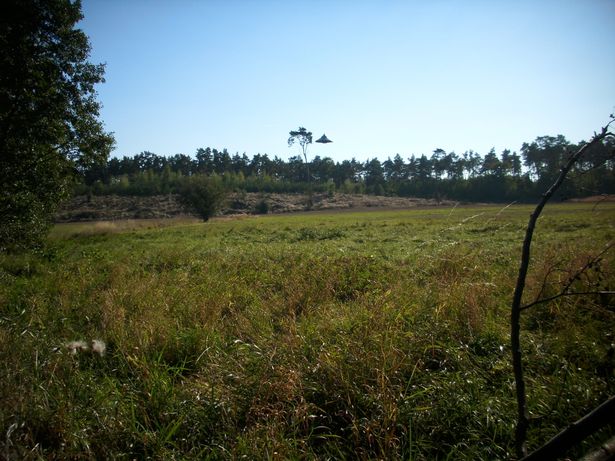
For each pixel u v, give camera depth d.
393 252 13.28
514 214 32.66
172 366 4.55
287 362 3.96
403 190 102.44
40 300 7.13
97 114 15.54
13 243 14.12
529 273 7.24
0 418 2.89
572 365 3.87
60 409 3.16
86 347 4.72
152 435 3.09
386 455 2.87
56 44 13.93
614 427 2.82
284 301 6.79
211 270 10.18
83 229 34.75
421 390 3.54
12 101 13.22
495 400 3.38
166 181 92.12
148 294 7.19
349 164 121.44
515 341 1.82
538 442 2.92
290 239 20.33
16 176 13.67
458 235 17.92
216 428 3.26
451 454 2.87
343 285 7.79
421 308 5.41
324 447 3.01
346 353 3.92
